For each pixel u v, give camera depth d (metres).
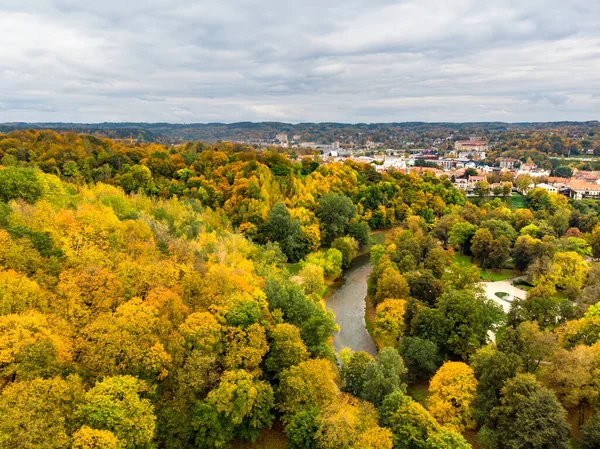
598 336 76.06
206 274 80.06
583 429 59.56
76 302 59.72
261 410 60.88
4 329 49.19
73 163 167.50
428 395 78.06
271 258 122.25
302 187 189.38
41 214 81.00
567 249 141.88
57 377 45.84
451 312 86.94
